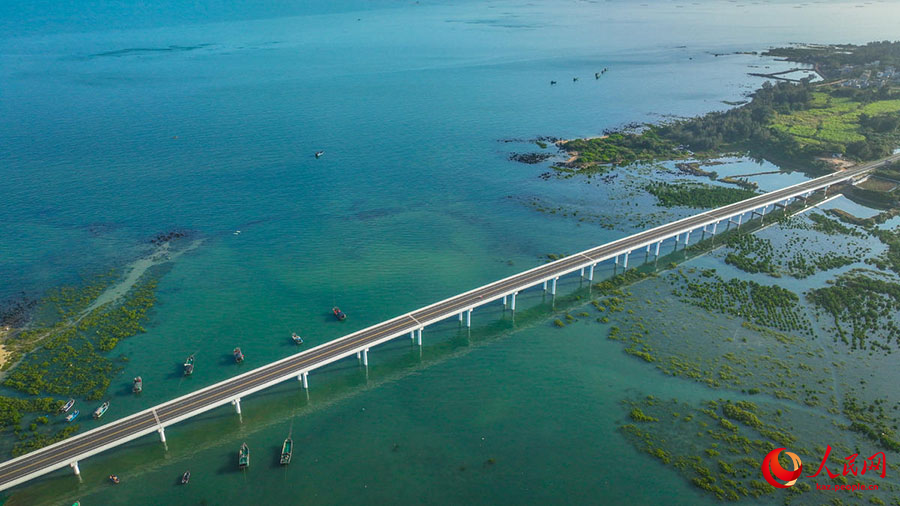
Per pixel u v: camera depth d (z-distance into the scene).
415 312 164.38
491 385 143.38
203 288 186.00
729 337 157.88
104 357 152.12
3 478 110.56
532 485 113.69
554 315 173.00
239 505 109.88
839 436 122.81
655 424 128.25
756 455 118.75
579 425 129.12
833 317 164.88
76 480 115.88
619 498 110.25
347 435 127.81
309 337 161.00
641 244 196.62
